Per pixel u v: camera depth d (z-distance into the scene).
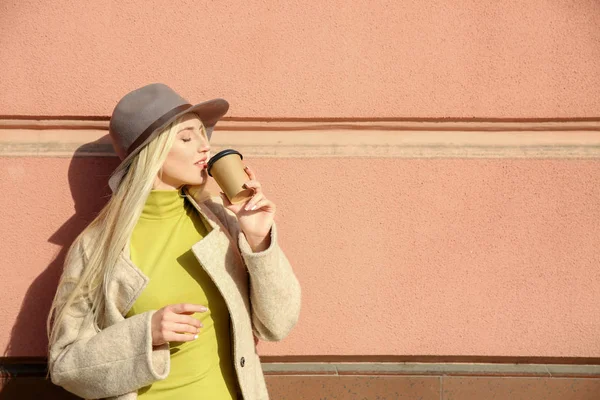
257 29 2.23
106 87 2.25
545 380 2.40
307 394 2.42
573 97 2.25
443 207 2.32
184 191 1.94
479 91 2.26
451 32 2.24
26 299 2.32
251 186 1.67
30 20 2.22
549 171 2.30
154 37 2.23
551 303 2.36
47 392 2.39
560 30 2.23
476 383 2.40
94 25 2.22
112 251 1.78
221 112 1.97
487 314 2.36
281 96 2.26
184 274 1.82
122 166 1.85
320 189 2.31
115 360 1.68
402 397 2.42
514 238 2.33
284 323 1.87
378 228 2.33
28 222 2.29
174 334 1.65
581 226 2.32
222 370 1.87
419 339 2.37
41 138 2.29
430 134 2.31
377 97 2.26
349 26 2.24
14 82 2.24
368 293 2.35
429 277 2.35
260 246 1.80
